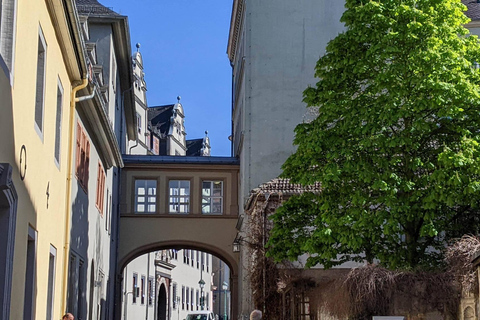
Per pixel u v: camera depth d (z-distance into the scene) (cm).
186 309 6034
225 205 3747
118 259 3666
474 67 1877
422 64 1717
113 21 3019
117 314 3609
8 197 1010
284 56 3180
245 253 2989
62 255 1697
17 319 1150
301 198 1955
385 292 1588
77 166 2012
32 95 1203
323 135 1808
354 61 1827
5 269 1024
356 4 1848
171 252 5500
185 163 3753
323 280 2255
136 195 3750
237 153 3816
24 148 1145
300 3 3216
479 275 1327
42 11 1288
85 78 1772
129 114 4116
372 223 1744
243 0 3356
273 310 2359
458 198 1675
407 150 1750
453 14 1814
